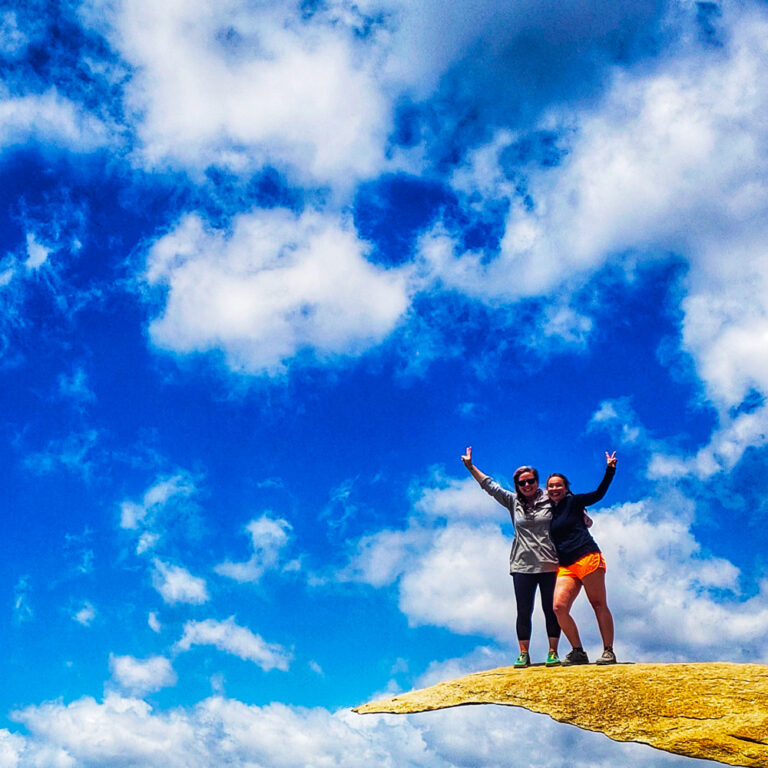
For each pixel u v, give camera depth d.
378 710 8.16
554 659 8.18
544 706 7.31
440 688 8.16
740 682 7.05
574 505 8.13
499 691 7.67
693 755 6.38
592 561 8.00
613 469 7.97
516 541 8.33
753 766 6.14
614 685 7.29
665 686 7.16
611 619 8.09
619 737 6.76
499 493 8.48
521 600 8.23
